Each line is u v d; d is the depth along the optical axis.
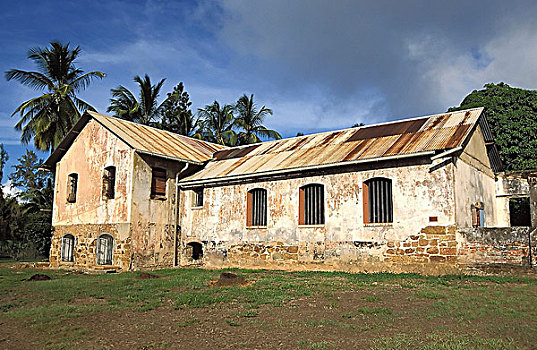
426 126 15.83
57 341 7.02
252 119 35.50
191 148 21.59
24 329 7.75
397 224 14.00
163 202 18.98
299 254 16.02
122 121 20.97
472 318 7.64
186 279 13.49
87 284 12.74
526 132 22.83
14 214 32.53
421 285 11.03
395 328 7.21
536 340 6.41
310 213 16.20
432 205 13.45
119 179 18.39
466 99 25.30
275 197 16.94
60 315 8.58
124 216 17.86
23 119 26.11
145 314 8.69
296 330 7.25
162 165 19.09
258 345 6.56
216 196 18.77
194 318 8.27
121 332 7.45
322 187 16.08
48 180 29.27
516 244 12.02
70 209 20.42
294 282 12.20
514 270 11.91
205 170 19.86
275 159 17.98
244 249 17.53
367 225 14.59
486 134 17.55
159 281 13.05
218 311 8.82
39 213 28.88
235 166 18.94
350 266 14.77
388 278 12.41
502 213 18.72
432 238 13.31
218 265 18.20
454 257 12.89
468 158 15.36
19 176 34.22
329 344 6.45
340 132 18.80
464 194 14.31
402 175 14.11
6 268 19.48
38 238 28.05
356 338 6.72
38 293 11.20
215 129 36.06
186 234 19.47
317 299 9.69
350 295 10.02
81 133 20.59
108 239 18.41
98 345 6.76
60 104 26.73
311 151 17.39
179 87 38.09
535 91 23.55
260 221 17.47
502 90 24.06
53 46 26.95
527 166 22.53
